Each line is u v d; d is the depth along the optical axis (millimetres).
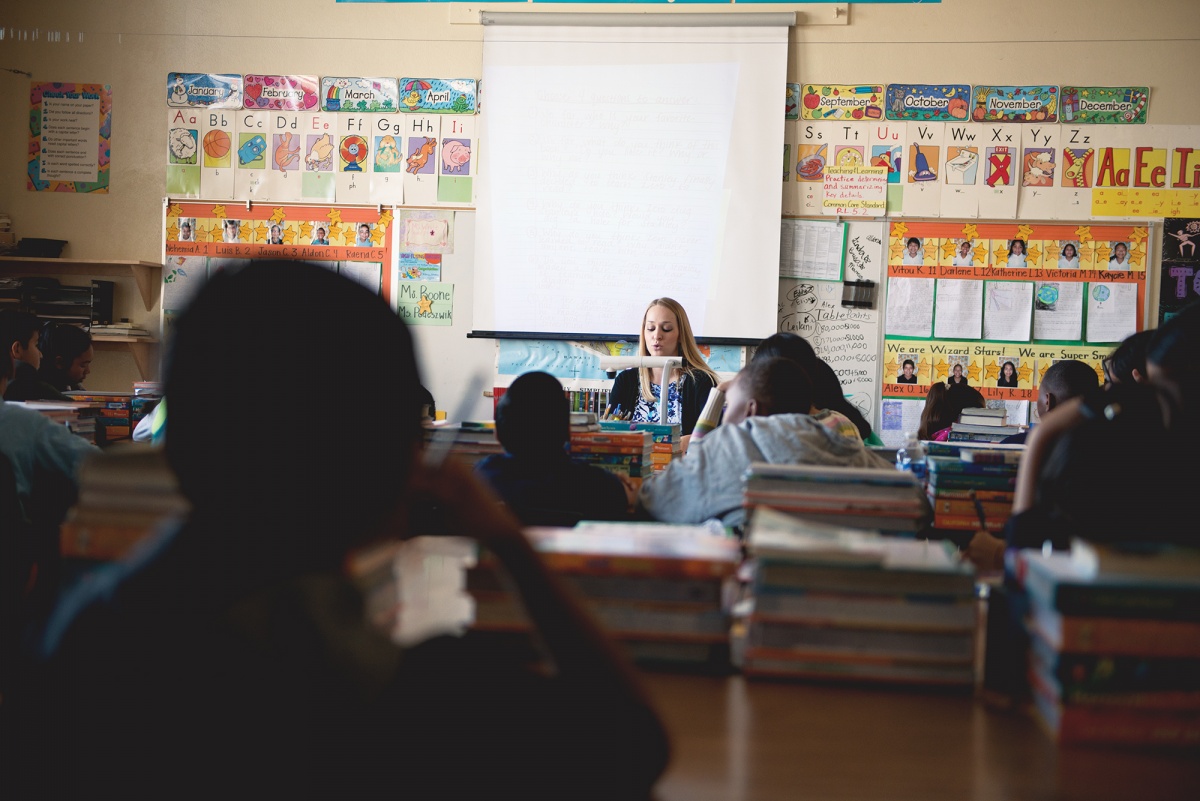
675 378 4328
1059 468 1300
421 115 5566
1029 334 5367
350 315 628
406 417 648
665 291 5449
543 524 1958
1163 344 1301
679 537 1354
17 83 5688
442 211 5562
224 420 612
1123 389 1358
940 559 1234
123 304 5680
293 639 625
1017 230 5359
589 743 698
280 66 5613
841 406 3137
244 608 625
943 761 977
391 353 638
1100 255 5336
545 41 5477
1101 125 5309
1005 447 2529
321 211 5621
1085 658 1026
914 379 5414
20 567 2225
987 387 5391
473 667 722
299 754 620
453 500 794
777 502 1570
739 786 913
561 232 5500
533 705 703
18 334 3660
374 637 672
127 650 627
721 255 5414
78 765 625
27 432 2635
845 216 5414
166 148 5668
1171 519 1250
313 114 5609
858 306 5418
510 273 5527
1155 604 1020
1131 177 5309
